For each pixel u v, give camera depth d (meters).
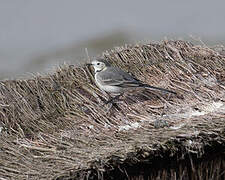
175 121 12.88
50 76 14.95
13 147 12.76
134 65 15.34
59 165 11.70
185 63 15.16
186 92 14.23
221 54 15.61
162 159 11.80
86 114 13.73
